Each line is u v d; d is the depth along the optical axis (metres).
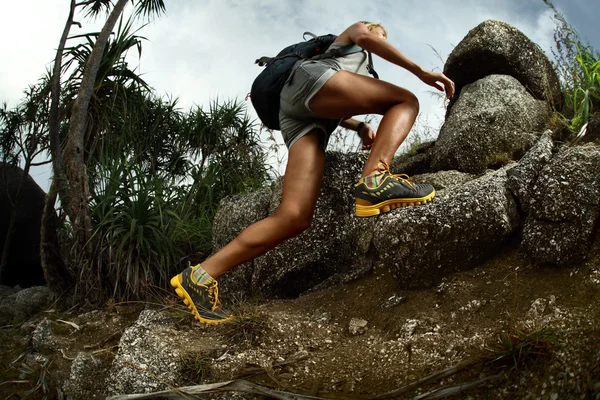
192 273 3.09
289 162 3.14
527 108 4.03
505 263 3.03
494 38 4.21
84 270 4.81
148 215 4.98
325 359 2.89
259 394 2.72
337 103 2.98
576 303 2.58
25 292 5.35
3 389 3.90
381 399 2.51
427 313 2.97
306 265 3.81
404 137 2.98
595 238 2.78
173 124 8.20
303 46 3.21
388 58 2.99
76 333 4.26
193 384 2.93
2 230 7.38
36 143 6.88
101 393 3.48
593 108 3.88
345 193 3.85
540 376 2.31
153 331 3.32
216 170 7.02
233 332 3.22
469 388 2.39
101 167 5.27
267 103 3.23
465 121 3.96
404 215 3.12
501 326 2.67
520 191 3.05
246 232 3.08
